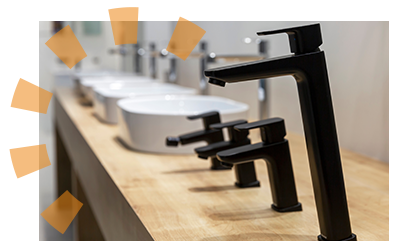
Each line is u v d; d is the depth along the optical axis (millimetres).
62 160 2479
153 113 973
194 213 588
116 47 3057
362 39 941
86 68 3131
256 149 559
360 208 615
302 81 451
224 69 414
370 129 940
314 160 464
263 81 1160
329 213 463
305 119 463
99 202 917
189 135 816
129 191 691
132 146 1012
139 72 2527
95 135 1168
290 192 591
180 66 2146
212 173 816
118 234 720
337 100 1052
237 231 521
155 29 2314
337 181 461
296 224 543
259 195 672
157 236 505
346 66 1005
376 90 911
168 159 933
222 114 1018
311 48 445
